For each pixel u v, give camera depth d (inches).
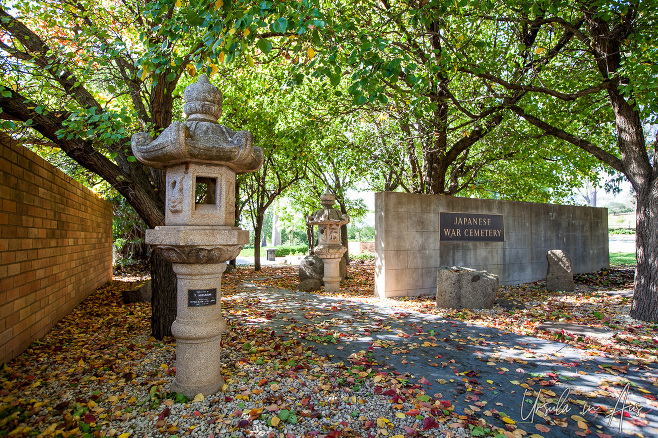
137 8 228.2
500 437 104.3
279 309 272.8
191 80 404.8
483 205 386.3
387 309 277.9
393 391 132.5
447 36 296.8
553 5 231.6
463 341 197.0
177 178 126.3
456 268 294.7
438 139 384.8
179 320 127.1
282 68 360.8
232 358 164.9
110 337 200.8
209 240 120.5
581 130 443.5
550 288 362.9
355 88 165.8
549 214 443.5
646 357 173.3
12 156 163.0
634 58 250.5
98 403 123.3
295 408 120.5
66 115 175.0
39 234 195.2
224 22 131.6
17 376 143.7
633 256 703.7
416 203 348.5
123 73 218.5
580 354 177.8
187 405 120.6
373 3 275.7
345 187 609.0
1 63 177.0
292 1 141.3
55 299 223.9
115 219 505.4
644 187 245.1
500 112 340.8
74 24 234.4
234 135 126.7
